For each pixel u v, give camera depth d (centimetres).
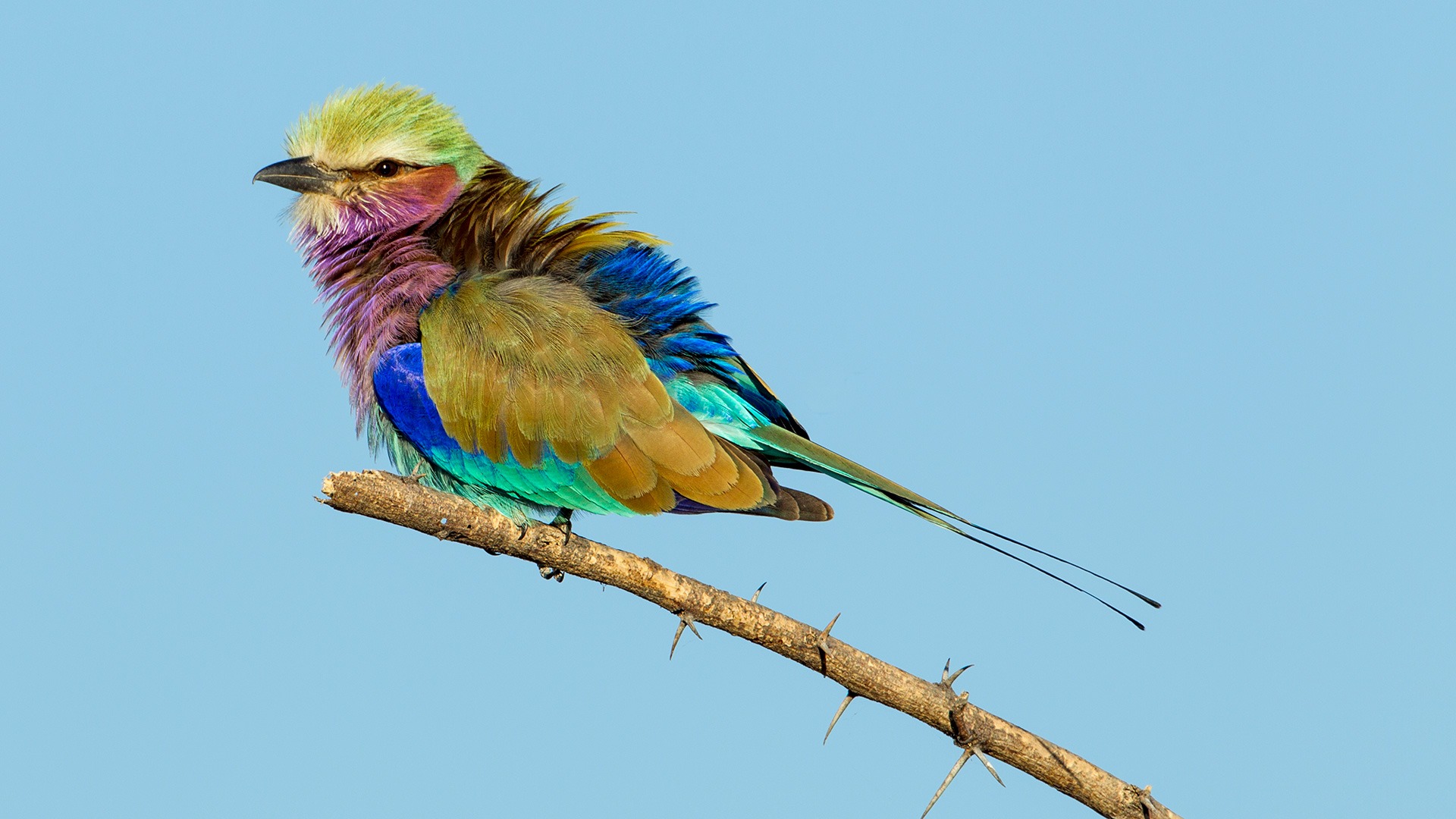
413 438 1380
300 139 1560
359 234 1504
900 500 1326
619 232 1434
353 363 1448
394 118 1509
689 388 1405
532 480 1336
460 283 1388
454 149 1517
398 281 1416
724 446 1323
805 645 1100
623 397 1309
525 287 1356
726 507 1288
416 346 1378
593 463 1309
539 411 1308
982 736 1103
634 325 1388
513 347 1318
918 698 1099
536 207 1443
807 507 1352
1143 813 1117
